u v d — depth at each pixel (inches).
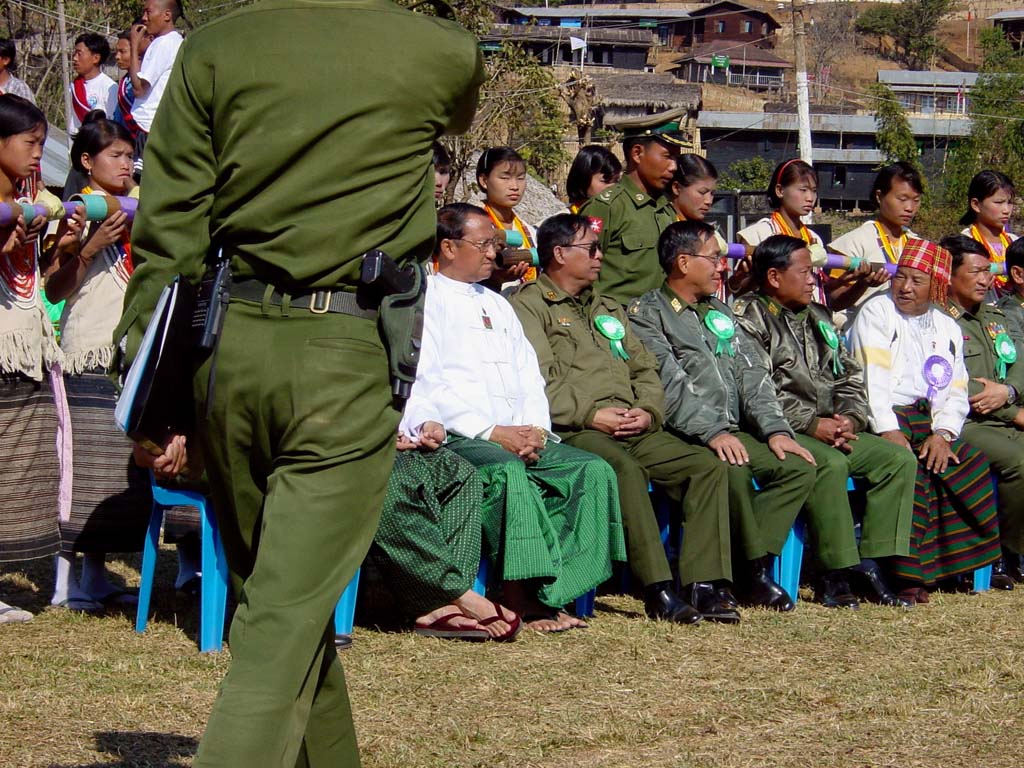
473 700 158.4
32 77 941.2
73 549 197.0
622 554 201.6
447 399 198.2
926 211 1306.6
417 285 105.1
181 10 296.0
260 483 106.6
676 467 213.2
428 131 105.4
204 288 103.4
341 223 100.8
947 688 171.3
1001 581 252.1
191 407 107.0
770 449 222.7
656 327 227.8
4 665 166.7
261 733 93.8
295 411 100.3
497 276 225.9
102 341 194.7
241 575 112.3
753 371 229.6
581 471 199.5
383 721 148.5
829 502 223.8
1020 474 248.8
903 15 2598.4
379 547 188.2
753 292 242.2
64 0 898.1
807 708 160.6
